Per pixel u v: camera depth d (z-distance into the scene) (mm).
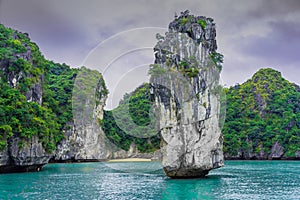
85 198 22688
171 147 27781
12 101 47094
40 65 61875
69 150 69438
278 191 25594
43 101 65500
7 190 26656
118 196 23094
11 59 51594
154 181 29828
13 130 44688
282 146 84750
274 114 94000
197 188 26094
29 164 46469
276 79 105438
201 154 29000
